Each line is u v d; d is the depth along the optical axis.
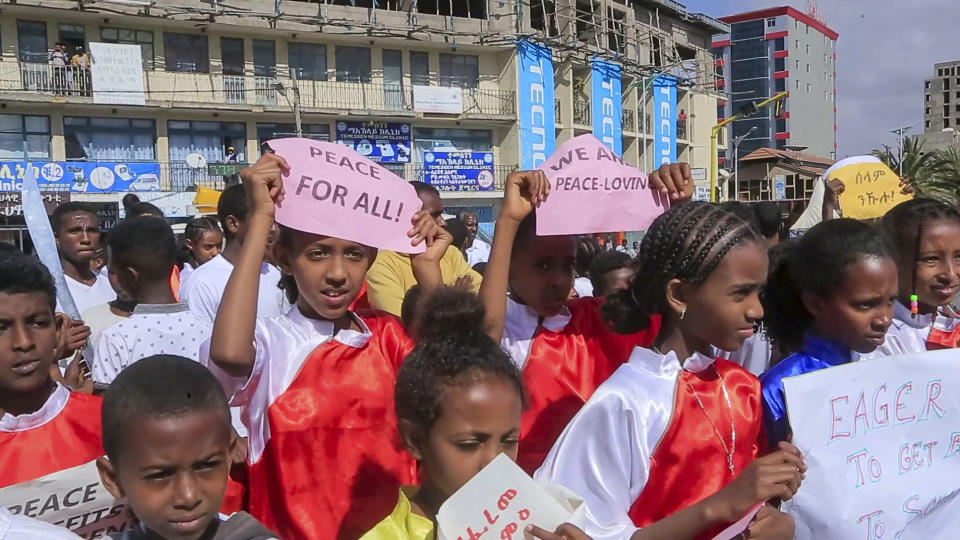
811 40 69.62
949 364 2.26
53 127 22.17
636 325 2.31
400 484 2.38
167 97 23.73
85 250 4.57
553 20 32.66
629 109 35.38
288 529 2.28
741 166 40.31
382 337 2.52
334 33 25.98
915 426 2.21
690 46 41.16
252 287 2.21
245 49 25.17
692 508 1.82
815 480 2.05
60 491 1.93
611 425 2.02
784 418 2.25
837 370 2.12
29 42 22.11
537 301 2.89
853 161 5.02
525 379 2.83
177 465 1.68
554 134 30.52
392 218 2.48
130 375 1.76
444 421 1.79
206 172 24.17
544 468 2.08
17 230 21.17
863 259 2.29
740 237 2.00
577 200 2.76
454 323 1.93
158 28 23.69
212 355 2.16
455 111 28.08
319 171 2.36
